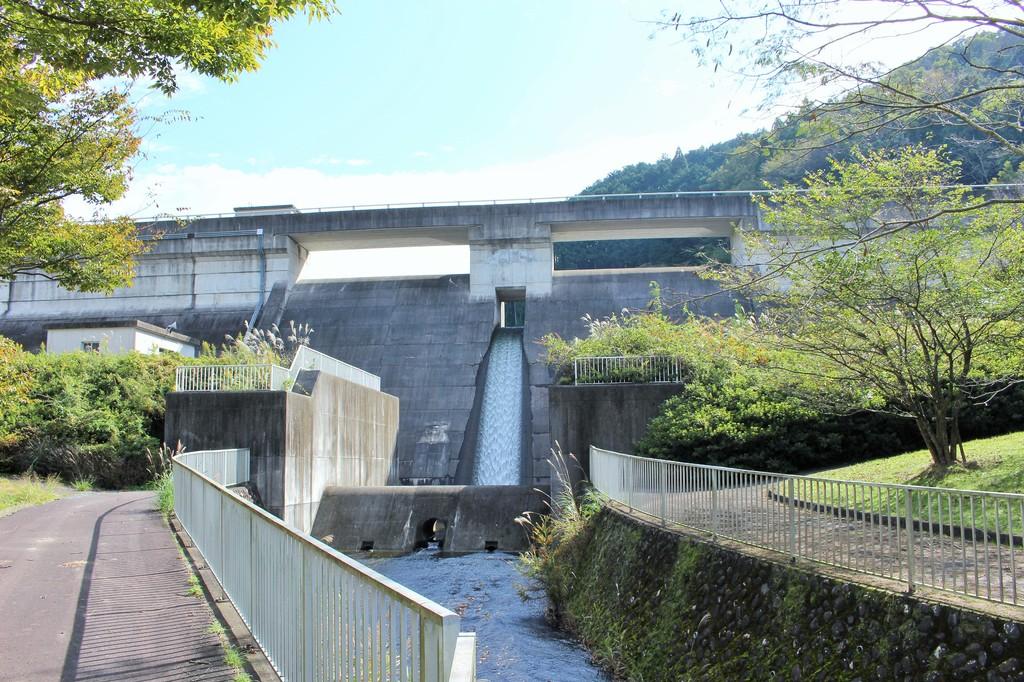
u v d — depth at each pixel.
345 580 4.89
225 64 11.84
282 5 10.84
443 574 18.89
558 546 16.16
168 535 14.16
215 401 23.00
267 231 45.00
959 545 9.42
